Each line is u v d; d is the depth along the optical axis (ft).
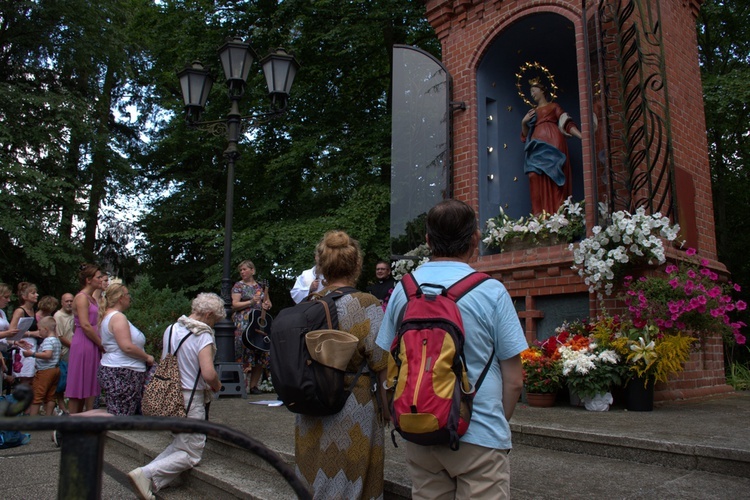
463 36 27.32
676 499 9.43
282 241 41.42
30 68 51.52
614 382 17.12
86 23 52.11
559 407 18.13
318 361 8.43
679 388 20.38
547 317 22.53
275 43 46.60
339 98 49.57
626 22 21.61
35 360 23.71
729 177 45.44
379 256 41.16
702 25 44.78
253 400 24.08
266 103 48.96
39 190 45.75
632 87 21.42
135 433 18.67
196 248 63.46
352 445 8.73
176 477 14.25
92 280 19.97
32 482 14.99
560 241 22.90
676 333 17.71
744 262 45.11
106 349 15.58
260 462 13.60
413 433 6.48
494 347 7.14
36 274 50.19
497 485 6.82
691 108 24.49
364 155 45.32
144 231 62.54
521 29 25.95
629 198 20.04
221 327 25.59
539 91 26.30
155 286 60.95
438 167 26.30
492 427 6.83
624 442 12.40
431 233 7.91
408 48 28.17
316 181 46.65
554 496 9.57
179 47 52.54
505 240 24.23
